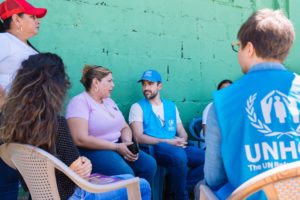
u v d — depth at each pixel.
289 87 1.14
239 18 4.64
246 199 1.08
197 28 4.25
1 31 2.37
